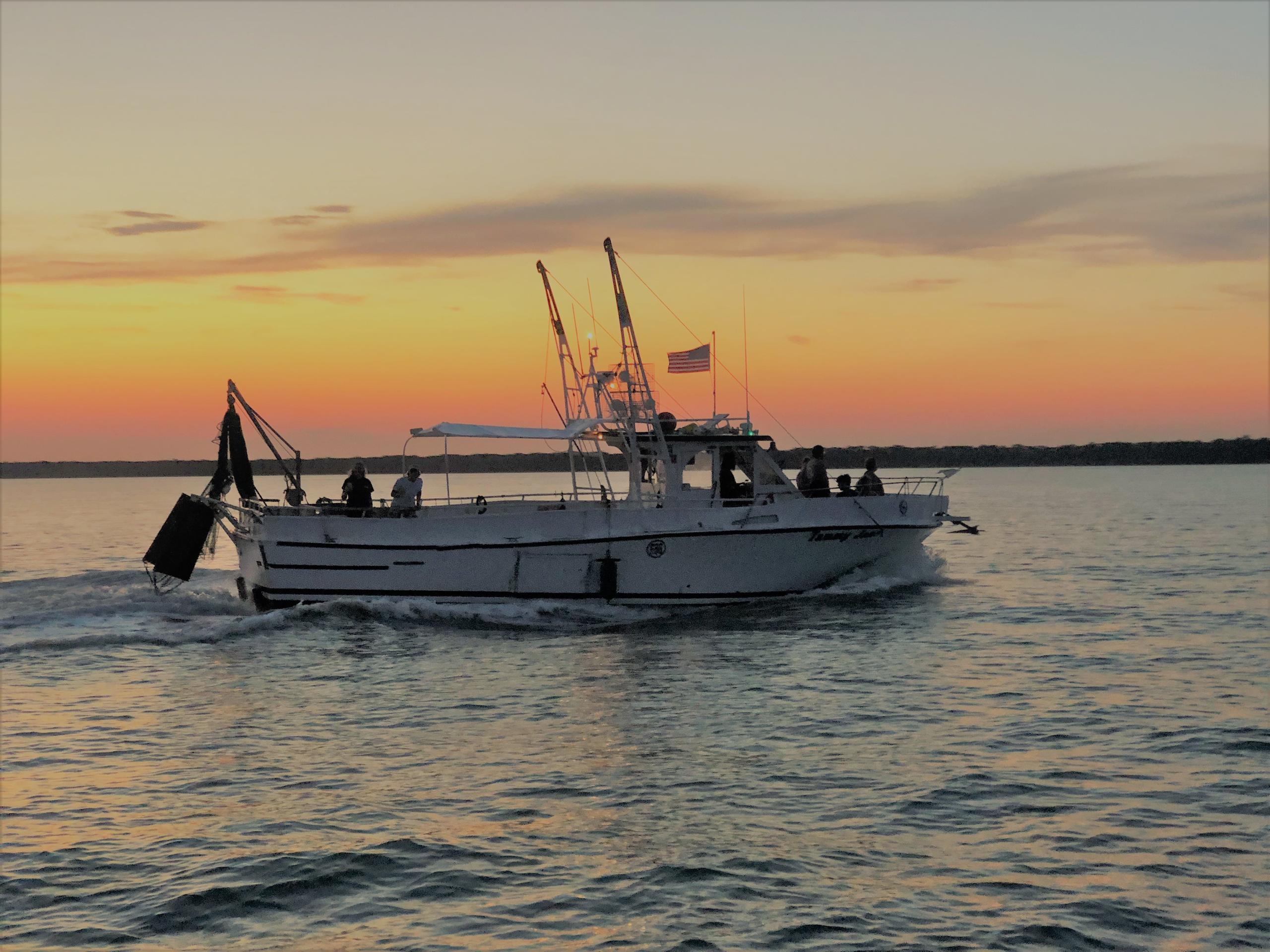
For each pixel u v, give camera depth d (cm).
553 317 3075
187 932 1080
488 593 2764
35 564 4734
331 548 2739
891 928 1071
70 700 1981
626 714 1855
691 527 2828
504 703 1944
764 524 2902
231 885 1177
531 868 1213
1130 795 1422
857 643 2458
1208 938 1044
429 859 1240
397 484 2869
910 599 3072
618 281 2916
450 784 1494
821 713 1852
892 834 1297
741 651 2370
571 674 2164
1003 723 1775
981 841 1275
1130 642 2495
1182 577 3841
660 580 2839
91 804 1426
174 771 1568
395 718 1847
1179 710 1853
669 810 1384
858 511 3016
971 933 1059
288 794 1463
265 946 1052
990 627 2684
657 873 1196
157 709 1916
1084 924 1072
